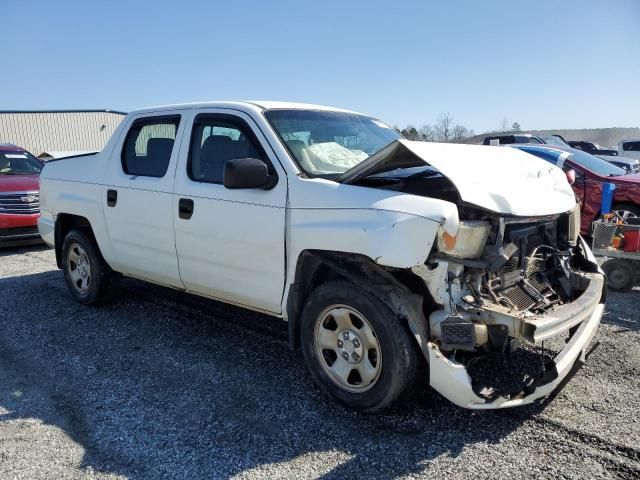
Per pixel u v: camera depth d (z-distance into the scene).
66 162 5.42
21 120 36.94
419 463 2.76
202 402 3.43
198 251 3.99
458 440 2.95
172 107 4.42
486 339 2.86
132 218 4.52
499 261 2.93
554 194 3.54
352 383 3.24
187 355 4.17
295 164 3.49
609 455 2.78
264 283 3.61
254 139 3.72
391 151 3.14
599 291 3.52
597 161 9.23
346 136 4.10
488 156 3.59
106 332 4.70
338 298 3.14
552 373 2.95
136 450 2.92
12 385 3.72
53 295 5.88
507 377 3.52
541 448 2.86
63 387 3.68
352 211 3.06
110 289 5.27
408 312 2.88
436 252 2.84
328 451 2.88
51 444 2.98
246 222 3.60
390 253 2.84
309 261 3.40
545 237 3.66
